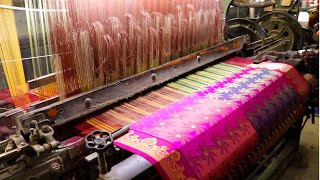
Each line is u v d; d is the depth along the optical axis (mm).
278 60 2424
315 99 2502
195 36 2102
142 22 1723
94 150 1029
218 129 1469
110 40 1558
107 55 1570
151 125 1437
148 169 1160
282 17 3436
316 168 2764
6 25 1305
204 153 1352
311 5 5500
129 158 1199
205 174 1312
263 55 2439
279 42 3049
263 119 1731
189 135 1358
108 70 1620
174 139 1318
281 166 2643
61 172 1144
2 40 1311
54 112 1333
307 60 2492
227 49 2328
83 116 1506
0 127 1312
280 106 1906
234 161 1488
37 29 1385
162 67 1825
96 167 1210
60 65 1448
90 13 1489
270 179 2516
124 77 1708
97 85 1603
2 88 1688
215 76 2074
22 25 1772
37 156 1077
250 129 1619
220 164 1393
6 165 1087
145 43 1760
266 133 1750
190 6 1987
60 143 1289
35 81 1417
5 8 1280
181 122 1456
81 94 1455
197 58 2068
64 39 1427
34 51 1534
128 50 1688
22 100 1438
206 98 1717
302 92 2168
